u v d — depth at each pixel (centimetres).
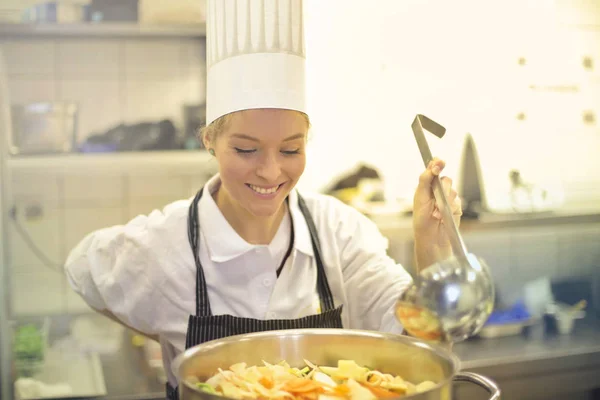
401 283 149
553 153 318
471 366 255
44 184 292
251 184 127
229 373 108
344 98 294
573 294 327
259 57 123
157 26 270
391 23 295
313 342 116
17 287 291
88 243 160
